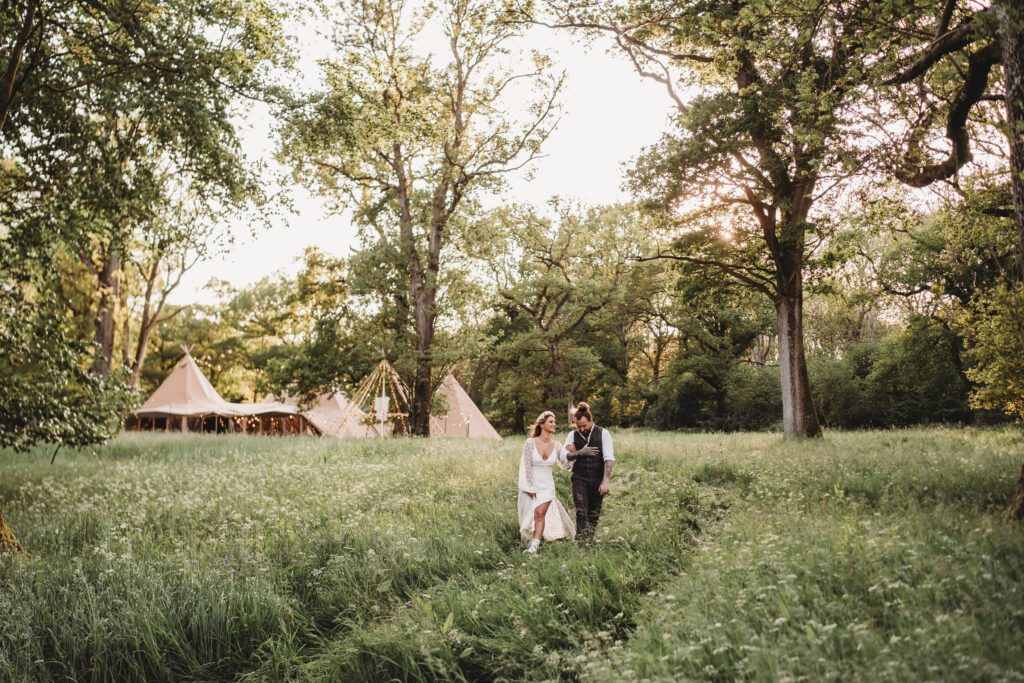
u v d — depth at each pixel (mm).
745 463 11398
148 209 12609
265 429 45344
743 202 19812
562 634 5004
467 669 4926
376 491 10609
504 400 48312
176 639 5406
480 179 27875
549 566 6273
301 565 7031
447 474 11898
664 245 22797
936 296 31594
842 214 18922
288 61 11492
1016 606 3725
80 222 11586
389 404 29781
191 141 11602
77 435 10750
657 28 17797
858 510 6949
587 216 39656
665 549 6508
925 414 38875
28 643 5102
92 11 10305
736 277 21828
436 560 6969
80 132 11516
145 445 20344
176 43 10492
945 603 3865
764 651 3502
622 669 3869
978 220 17375
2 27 9992
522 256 40719
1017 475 8516
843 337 50062
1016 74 6559
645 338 54062
